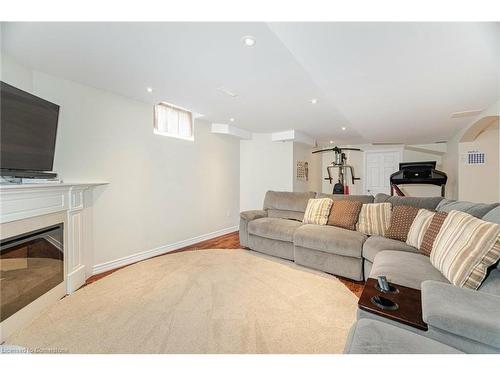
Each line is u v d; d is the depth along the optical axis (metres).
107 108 2.69
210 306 1.88
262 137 5.11
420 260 1.70
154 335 1.51
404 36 1.38
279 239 3.00
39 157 1.93
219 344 1.43
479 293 1.02
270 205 3.77
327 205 3.07
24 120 1.78
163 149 3.39
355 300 1.99
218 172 4.50
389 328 0.90
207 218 4.23
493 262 1.19
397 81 2.02
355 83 2.07
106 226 2.70
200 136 4.05
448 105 2.64
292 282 2.33
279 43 1.68
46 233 1.92
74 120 2.41
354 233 2.55
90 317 1.72
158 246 3.32
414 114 3.01
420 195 5.39
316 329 1.59
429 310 0.92
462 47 1.48
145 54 1.86
